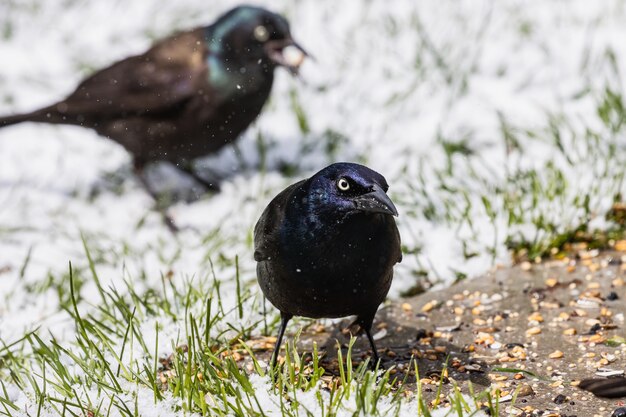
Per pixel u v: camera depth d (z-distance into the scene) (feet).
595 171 35.83
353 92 48.08
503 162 39.68
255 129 46.26
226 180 43.57
